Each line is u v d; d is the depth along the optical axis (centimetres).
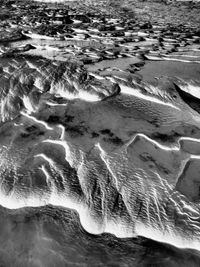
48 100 1223
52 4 3688
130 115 1110
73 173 871
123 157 902
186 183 823
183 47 1769
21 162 927
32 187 847
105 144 958
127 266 669
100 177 845
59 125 1072
